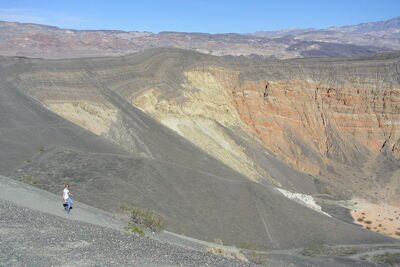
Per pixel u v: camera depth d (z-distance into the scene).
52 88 60.81
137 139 59.84
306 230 44.25
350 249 44.00
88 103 61.31
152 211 35.09
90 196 35.28
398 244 48.81
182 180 42.53
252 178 69.62
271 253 36.09
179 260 18.98
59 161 41.03
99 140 51.03
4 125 46.06
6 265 14.25
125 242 19.88
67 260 15.79
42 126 49.09
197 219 38.03
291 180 74.62
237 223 39.91
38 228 18.92
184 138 67.50
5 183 28.81
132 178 40.06
